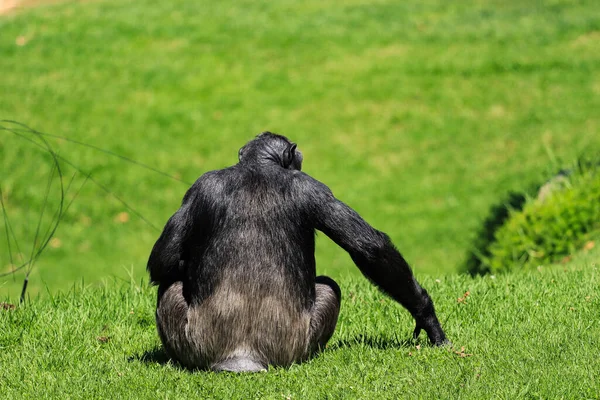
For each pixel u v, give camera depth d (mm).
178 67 92812
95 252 66688
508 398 17203
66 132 80500
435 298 27672
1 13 113625
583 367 18953
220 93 87812
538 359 19703
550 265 40375
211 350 19219
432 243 63250
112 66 93000
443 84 87812
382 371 19312
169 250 19594
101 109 84688
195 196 19641
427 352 20562
